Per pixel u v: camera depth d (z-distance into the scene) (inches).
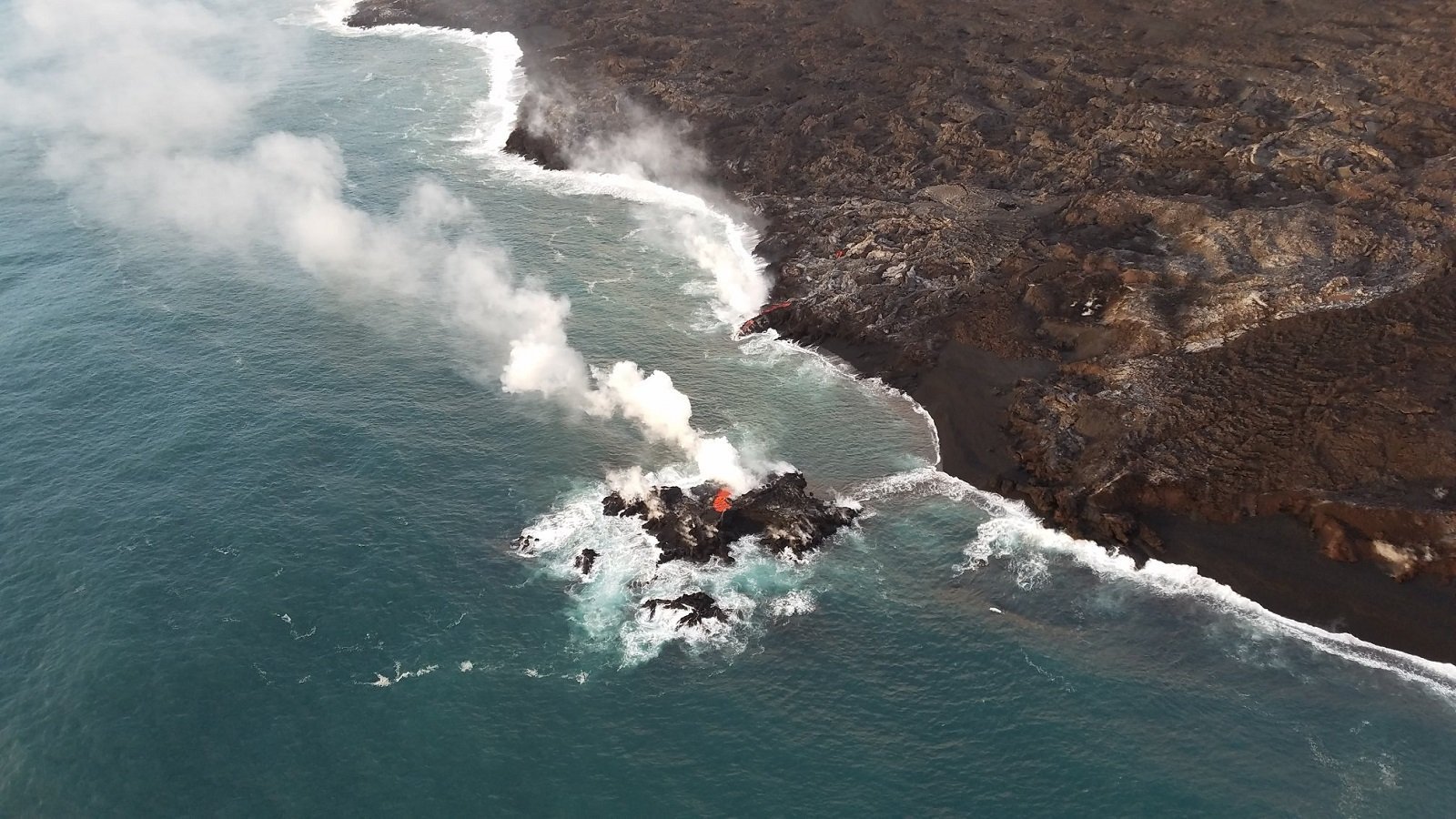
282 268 5182.1
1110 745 2802.7
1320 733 2815.0
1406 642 3038.9
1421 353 3875.5
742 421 4082.2
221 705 2938.0
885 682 2999.5
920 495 3693.4
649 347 4557.1
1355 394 3737.7
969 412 4030.5
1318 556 3292.3
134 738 2854.3
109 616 3211.1
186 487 3722.9
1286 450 3570.4
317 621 3196.4
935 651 3093.0
